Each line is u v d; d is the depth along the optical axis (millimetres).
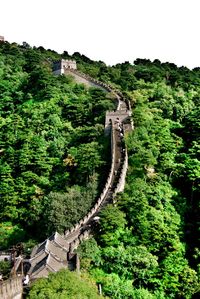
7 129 159500
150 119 149125
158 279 89000
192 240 103312
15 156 141500
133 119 147875
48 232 103875
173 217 106250
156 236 96062
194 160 123125
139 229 97562
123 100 175125
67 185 125062
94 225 96250
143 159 120875
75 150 138250
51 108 171375
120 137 137875
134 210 101625
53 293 60781
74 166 132000
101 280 83562
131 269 88062
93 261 87438
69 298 60062
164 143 133375
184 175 120812
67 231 98125
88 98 175875
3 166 137625
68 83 198750
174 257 93750
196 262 96750
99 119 156000
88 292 63469
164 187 115750
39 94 186000
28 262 85125
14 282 62938
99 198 107062
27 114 172000
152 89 194250
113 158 124438
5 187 129750
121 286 83312
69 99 178625
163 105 166625
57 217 105125
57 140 147875
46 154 141500
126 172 119500
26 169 137000
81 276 79562
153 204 107250
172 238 98125
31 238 111125
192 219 109688
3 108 183250
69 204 107812
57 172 134625
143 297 82938
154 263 89500
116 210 99250
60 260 82938
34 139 147250
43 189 128500
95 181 117500
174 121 156500
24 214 122000
